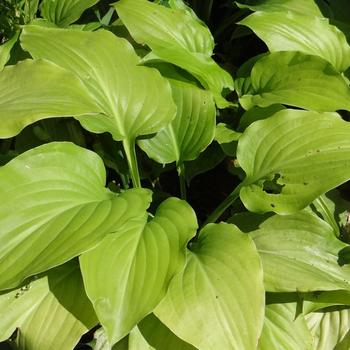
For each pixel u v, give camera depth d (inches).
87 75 23.7
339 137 21.9
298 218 22.0
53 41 24.4
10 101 20.1
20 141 26.3
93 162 21.4
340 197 25.6
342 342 22.1
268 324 20.7
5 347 23.2
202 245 20.5
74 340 19.5
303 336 20.8
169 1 31.3
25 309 20.0
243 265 18.9
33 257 17.8
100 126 22.8
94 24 30.1
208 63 27.7
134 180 23.7
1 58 26.1
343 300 21.1
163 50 26.2
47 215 19.1
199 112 25.0
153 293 17.8
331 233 21.8
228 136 25.2
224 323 17.8
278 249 21.5
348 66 29.7
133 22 27.4
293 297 21.2
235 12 36.7
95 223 18.8
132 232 19.8
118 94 23.8
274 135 22.6
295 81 26.3
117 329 17.3
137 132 23.3
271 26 28.9
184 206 20.6
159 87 24.2
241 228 22.5
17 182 19.3
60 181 20.1
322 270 21.0
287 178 21.2
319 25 29.8
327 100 25.2
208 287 18.5
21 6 30.1
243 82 28.1
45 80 21.1
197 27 29.0
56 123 26.5
